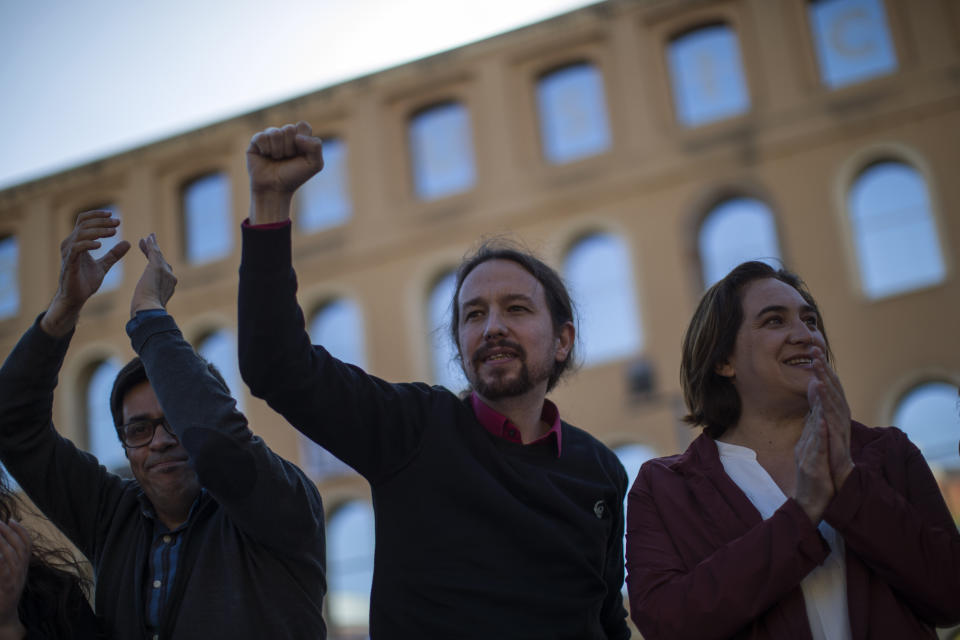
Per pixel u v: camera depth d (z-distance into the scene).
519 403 3.17
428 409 3.07
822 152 16.97
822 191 16.80
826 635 2.67
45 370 3.25
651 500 3.03
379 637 2.91
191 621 2.97
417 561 2.91
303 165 2.71
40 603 2.98
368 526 17.69
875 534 2.60
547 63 19.19
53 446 3.33
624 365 17.05
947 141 16.33
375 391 2.98
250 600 3.01
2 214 22.53
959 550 2.66
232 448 2.82
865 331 15.98
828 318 16.25
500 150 19.08
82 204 22.25
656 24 18.61
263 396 2.80
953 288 15.69
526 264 3.38
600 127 18.67
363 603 17.42
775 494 2.89
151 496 3.22
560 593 2.95
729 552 2.67
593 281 17.84
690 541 2.87
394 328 18.97
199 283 20.73
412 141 19.98
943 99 16.50
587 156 18.42
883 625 2.62
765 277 3.17
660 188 17.73
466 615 2.84
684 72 18.36
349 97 20.39
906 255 16.25
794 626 2.65
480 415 3.17
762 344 3.04
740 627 2.62
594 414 16.98
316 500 3.20
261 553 3.07
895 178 16.69
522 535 2.95
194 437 2.81
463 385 3.72
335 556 17.72
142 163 21.73
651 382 16.81
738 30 18.11
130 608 3.09
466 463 3.00
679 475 3.05
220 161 21.31
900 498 2.67
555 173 18.53
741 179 17.28
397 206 19.58
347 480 17.91
